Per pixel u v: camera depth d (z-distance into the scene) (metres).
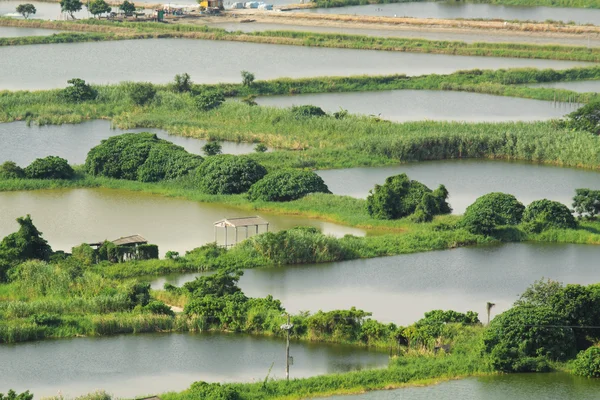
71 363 197.88
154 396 176.00
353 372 190.00
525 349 195.12
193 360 199.50
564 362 195.62
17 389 187.62
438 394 184.25
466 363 193.62
